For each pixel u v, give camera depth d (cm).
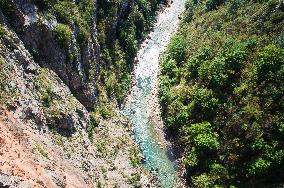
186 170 6044
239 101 5747
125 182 5528
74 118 5312
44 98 4959
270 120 5341
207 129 5938
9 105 4241
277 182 5244
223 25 6900
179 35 7931
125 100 7069
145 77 7512
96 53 6500
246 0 6825
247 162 5453
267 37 5962
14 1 5044
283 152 5166
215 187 5525
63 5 5675
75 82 5747
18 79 4625
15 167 3484
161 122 6738
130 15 7788
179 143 6372
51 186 3809
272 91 5450
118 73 7144
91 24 6312
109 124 6231
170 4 9219
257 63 5722
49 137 4722
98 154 5531
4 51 4612
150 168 6138
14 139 3869
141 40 8156
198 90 6294
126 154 6006
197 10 8088
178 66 7300
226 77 5972
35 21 5238
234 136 5656
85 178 4778
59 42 5431
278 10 6091
